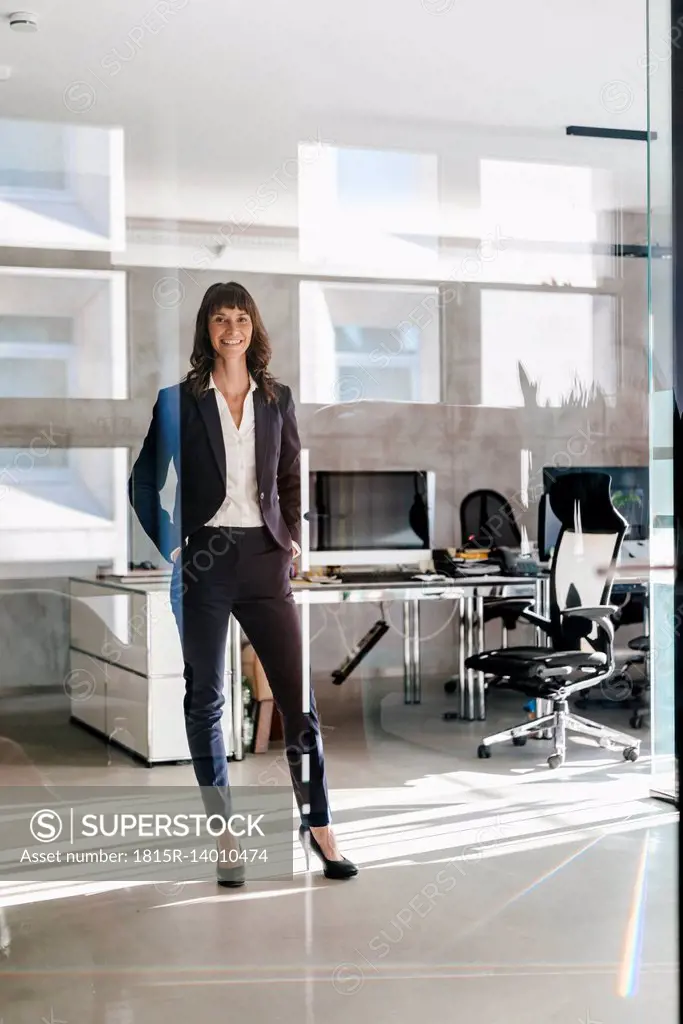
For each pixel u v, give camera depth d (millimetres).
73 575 2387
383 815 2584
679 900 1936
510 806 2662
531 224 3320
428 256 3201
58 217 2500
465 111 3037
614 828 2529
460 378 3293
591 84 3027
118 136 2582
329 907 2273
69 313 2494
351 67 2895
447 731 3043
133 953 2102
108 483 2426
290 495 2523
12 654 2369
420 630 3098
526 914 2273
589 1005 1943
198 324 2594
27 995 1962
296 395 3039
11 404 2389
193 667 2426
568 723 3035
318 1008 1941
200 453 2477
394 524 3098
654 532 2053
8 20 2498
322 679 3008
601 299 3453
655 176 1848
